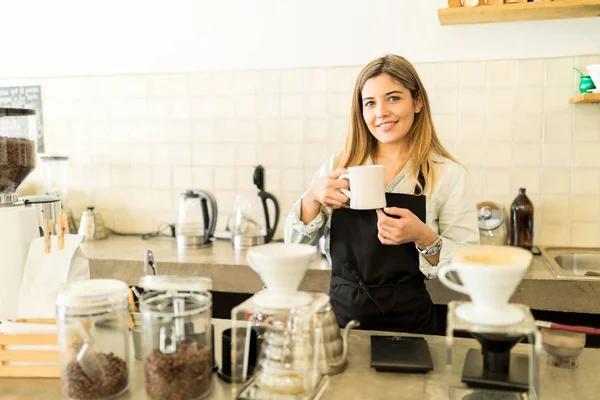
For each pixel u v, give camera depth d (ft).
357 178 4.53
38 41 9.61
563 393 3.20
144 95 9.32
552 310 6.32
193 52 9.07
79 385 3.16
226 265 7.19
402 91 5.21
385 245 4.96
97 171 9.62
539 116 7.97
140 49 9.27
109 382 3.20
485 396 3.10
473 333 3.14
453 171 5.50
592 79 7.33
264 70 8.80
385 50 8.36
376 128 5.35
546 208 8.07
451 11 7.41
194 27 9.03
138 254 7.80
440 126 8.25
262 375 3.26
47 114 9.71
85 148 9.62
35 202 6.99
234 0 8.83
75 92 9.57
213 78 9.02
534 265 7.00
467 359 3.31
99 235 9.19
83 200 9.71
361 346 3.99
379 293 4.95
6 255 4.44
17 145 4.59
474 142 8.16
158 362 3.11
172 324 3.17
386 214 4.86
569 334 3.56
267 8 8.70
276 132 8.85
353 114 5.70
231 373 3.44
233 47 8.90
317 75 8.62
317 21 8.54
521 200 7.69
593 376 3.43
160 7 9.12
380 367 3.49
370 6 8.34
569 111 7.87
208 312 3.30
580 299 6.23
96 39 9.41
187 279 3.28
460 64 8.11
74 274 4.36
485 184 8.18
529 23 7.88
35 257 4.26
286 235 5.55
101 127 9.53
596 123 7.80
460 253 3.10
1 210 4.41
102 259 7.53
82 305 3.18
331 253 5.20
